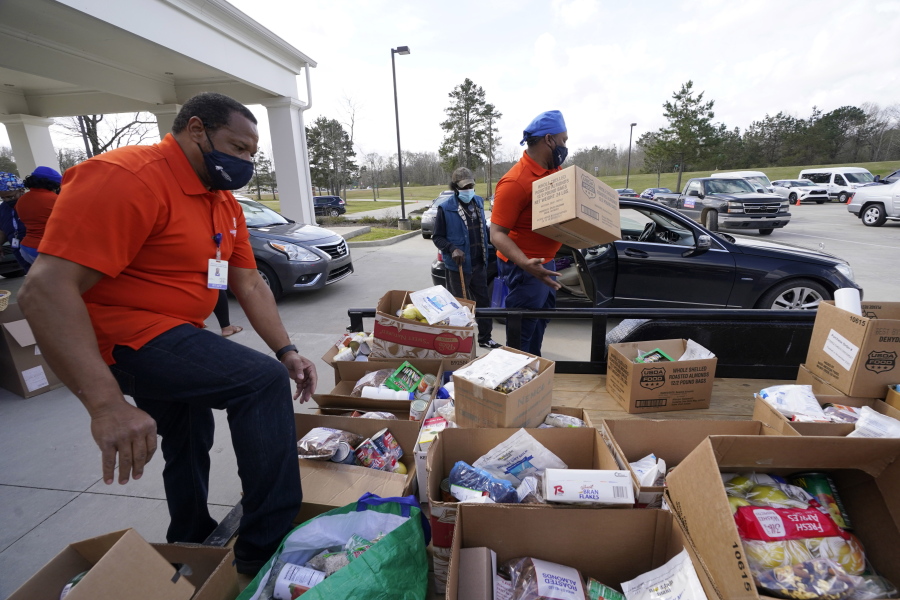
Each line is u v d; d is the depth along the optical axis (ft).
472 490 4.69
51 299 3.50
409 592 4.07
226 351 4.31
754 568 3.47
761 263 14.12
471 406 5.71
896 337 5.91
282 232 20.47
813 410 5.73
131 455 3.63
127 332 4.16
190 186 4.37
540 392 5.83
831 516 3.87
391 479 5.62
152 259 4.25
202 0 20.98
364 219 59.93
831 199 67.87
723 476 4.27
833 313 6.61
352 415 7.00
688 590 3.52
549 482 4.17
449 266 13.89
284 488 4.65
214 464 8.54
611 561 4.24
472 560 3.95
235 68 24.41
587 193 6.77
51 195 12.56
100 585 3.16
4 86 30.81
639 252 14.52
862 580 3.42
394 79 49.75
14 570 6.26
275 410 4.47
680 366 7.27
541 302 8.82
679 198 46.55
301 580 4.23
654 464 5.13
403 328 7.73
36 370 11.35
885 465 3.70
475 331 7.77
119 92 27.07
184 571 4.20
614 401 7.89
